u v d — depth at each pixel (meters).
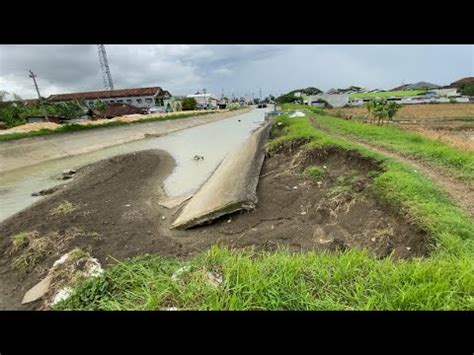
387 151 10.19
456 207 5.51
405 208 5.49
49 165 16.72
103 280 3.40
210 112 63.00
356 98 72.81
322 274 3.21
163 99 71.75
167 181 13.05
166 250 6.60
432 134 17.66
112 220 8.40
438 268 3.07
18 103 52.72
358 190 7.43
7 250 6.83
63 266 5.76
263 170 12.05
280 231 6.95
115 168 15.27
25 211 9.34
